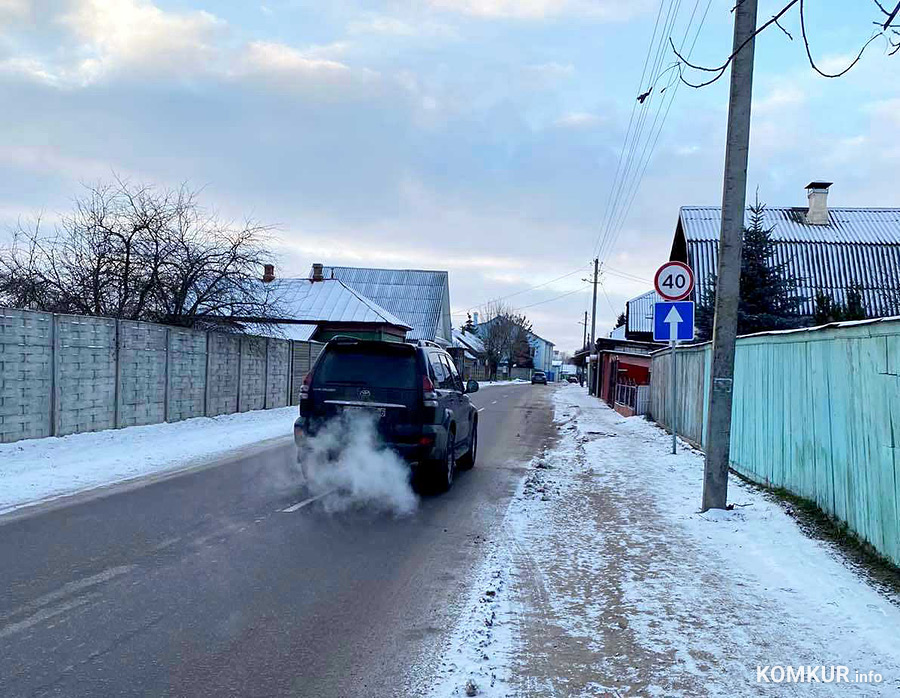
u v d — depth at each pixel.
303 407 9.99
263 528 7.79
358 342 10.03
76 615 5.09
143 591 5.63
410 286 57.38
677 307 13.77
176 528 7.64
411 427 9.76
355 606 5.46
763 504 9.03
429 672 4.34
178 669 4.29
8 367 11.91
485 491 10.49
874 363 6.64
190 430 16.55
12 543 6.88
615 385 32.81
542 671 4.38
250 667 4.35
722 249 8.64
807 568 6.42
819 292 27.19
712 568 6.55
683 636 4.96
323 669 4.35
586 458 14.02
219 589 5.75
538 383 88.38
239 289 21.61
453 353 65.56
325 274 58.22
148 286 19.78
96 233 19.48
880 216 32.03
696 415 15.32
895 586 5.95
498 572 6.36
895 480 6.19
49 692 3.93
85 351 13.88
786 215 31.94
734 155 8.55
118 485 10.02
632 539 7.61
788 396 9.26
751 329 21.50
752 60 8.49
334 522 8.18
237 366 20.80
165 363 16.81
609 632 5.02
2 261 18.55
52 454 12.00
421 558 6.82
